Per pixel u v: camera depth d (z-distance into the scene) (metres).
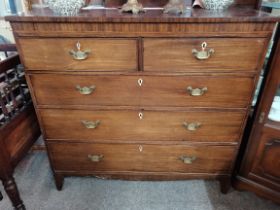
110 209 1.30
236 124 1.14
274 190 1.24
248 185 1.31
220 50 0.94
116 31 0.91
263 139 1.16
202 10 1.05
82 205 1.32
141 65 0.98
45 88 1.06
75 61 0.98
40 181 1.47
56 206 1.31
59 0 0.92
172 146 1.23
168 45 0.93
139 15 0.93
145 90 1.05
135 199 1.35
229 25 0.89
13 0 1.46
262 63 0.97
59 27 0.91
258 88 1.20
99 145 1.24
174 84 1.03
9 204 1.32
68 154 1.28
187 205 1.32
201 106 1.09
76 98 1.08
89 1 1.19
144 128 1.17
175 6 0.98
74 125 1.17
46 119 1.16
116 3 1.16
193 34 0.91
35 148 1.60
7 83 1.10
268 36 0.91
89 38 0.93
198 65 0.97
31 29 0.92
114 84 1.04
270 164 1.20
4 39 1.59
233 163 1.27
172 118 1.13
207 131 1.17
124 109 1.11
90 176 1.39
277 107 1.15
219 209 1.29
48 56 0.97
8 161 1.05
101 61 0.98
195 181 1.48
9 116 1.10
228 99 1.06
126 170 1.34
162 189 1.42
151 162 1.30
